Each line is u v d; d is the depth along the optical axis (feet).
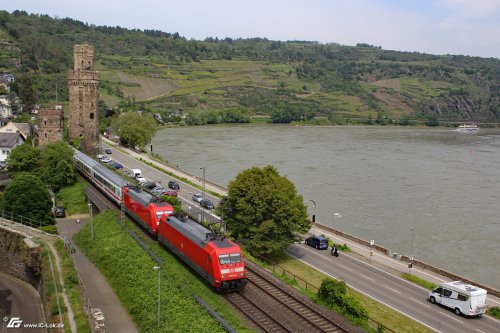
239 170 538.06
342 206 404.98
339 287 173.47
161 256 203.00
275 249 238.48
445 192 469.98
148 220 225.35
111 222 246.47
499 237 336.29
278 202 242.37
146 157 558.15
